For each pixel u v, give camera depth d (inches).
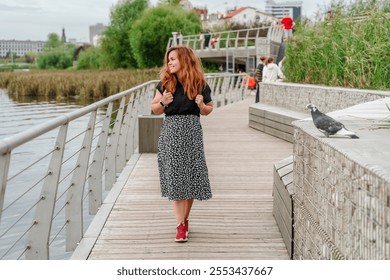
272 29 1359.5
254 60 1488.7
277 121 450.9
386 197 78.5
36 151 550.9
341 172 104.3
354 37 362.9
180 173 179.0
